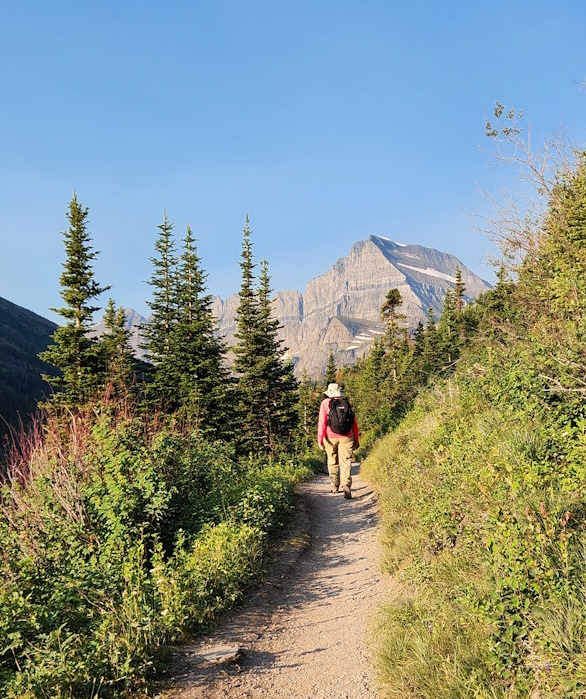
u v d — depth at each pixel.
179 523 8.18
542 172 10.08
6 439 8.46
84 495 7.60
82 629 4.89
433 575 5.25
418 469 8.87
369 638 4.95
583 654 3.08
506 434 6.38
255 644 5.09
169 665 4.53
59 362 29.02
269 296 39.41
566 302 8.73
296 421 40.94
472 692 3.38
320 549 8.80
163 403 26.11
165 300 35.75
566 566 3.67
